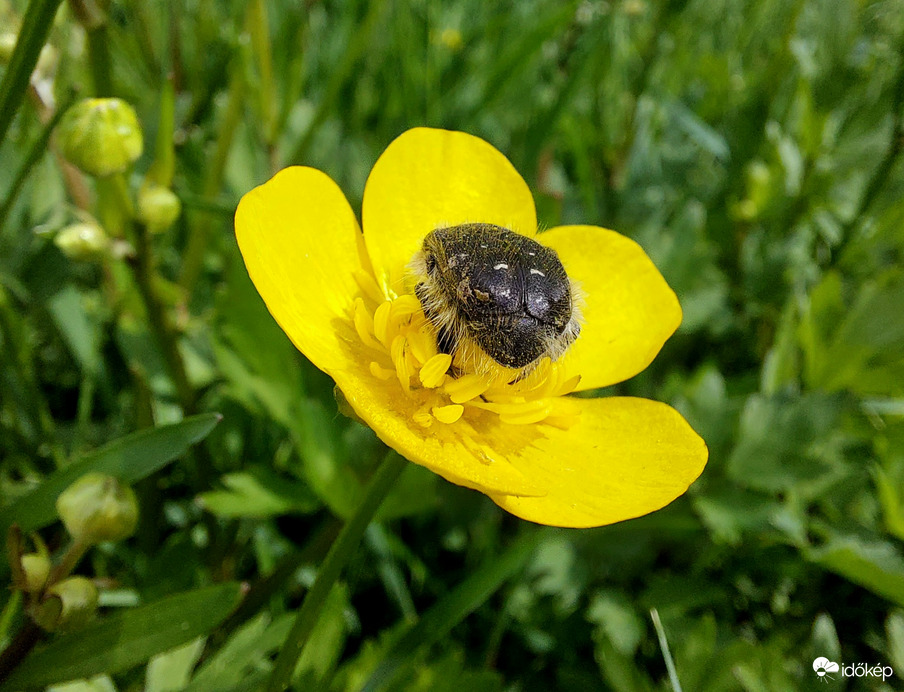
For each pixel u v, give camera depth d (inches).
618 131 3.5
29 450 2.0
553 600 2.0
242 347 1.9
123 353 2.1
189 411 2.0
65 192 2.2
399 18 3.3
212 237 2.5
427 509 1.8
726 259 2.9
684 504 2.0
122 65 2.8
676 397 2.1
